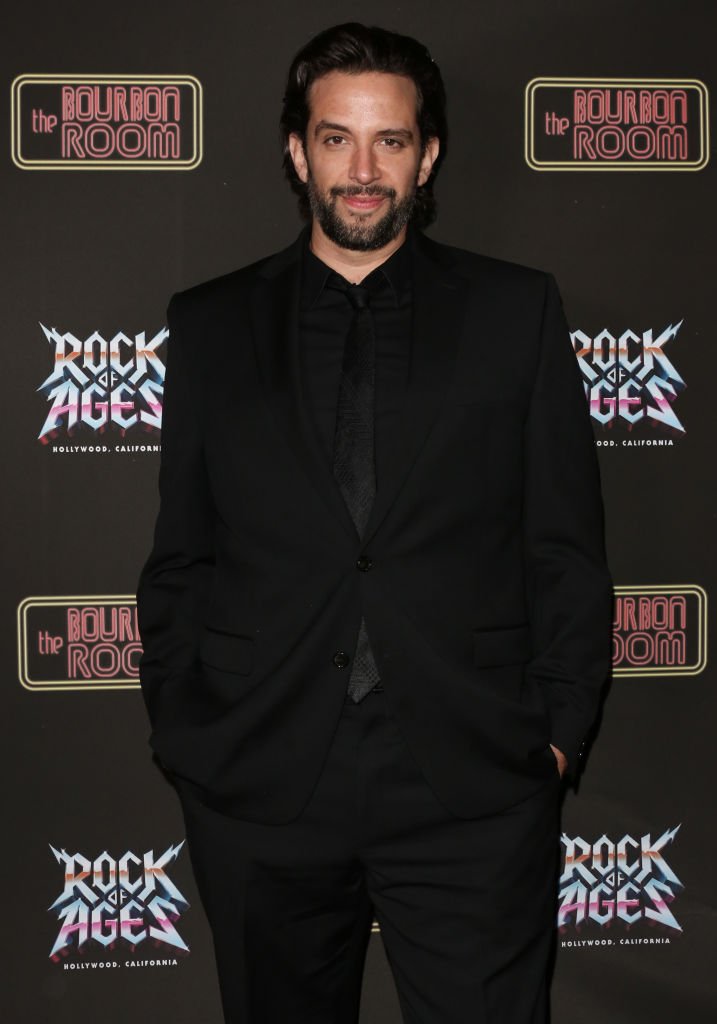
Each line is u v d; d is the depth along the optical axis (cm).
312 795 155
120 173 199
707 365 208
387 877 160
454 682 153
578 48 202
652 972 217
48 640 204
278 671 155
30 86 196
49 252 199
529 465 162
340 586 153
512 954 157
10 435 201
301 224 201
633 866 214
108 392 202
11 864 207
